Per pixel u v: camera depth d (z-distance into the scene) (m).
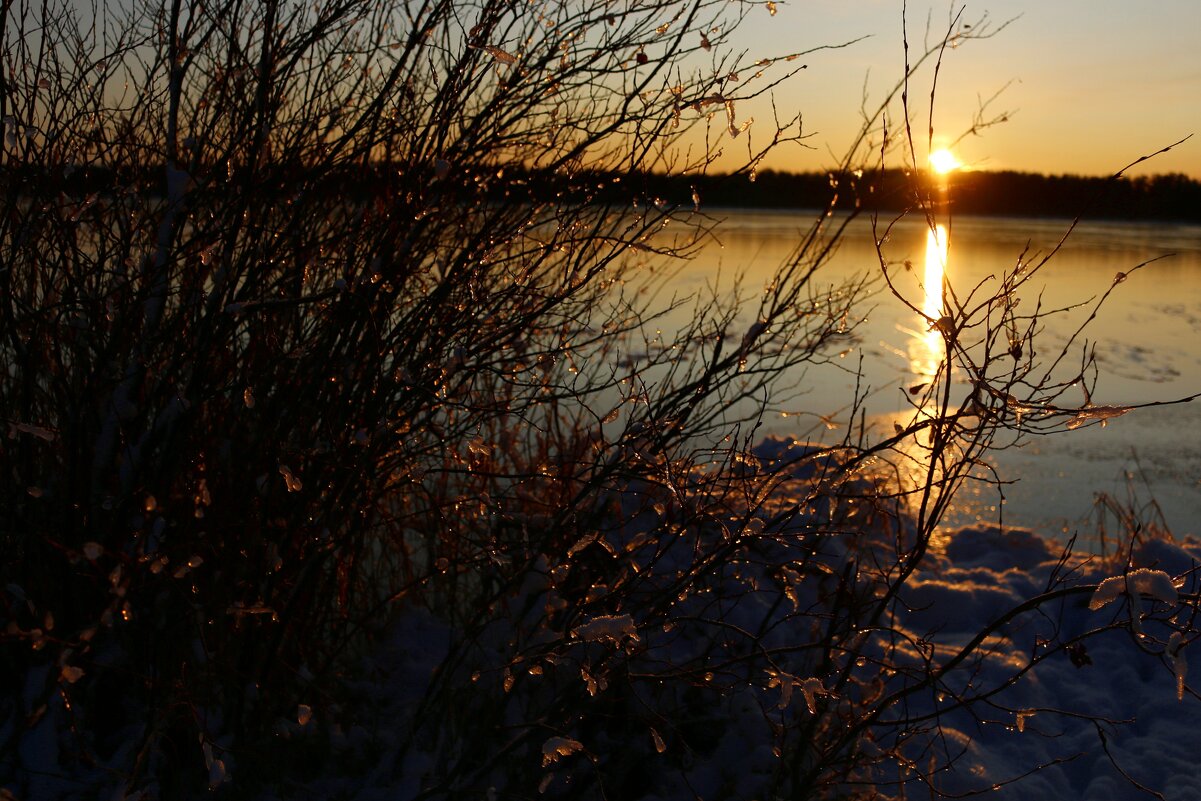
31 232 2.50
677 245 2.86
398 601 3.45
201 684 2.49
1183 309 18.48
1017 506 6.81
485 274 2.81
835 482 2.66
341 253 2.78
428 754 2.84
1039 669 3.81
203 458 2.76
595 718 3.09
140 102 2.74
